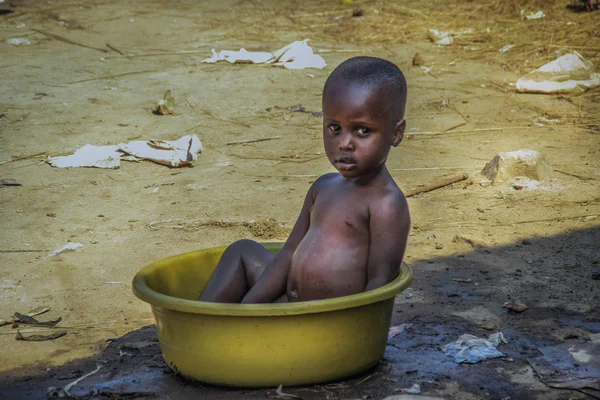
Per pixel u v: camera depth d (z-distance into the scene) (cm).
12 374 471
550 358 469
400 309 551
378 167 446
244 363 416
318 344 415
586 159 930
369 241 447
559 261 639
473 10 1900
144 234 725
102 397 433
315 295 452
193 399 420
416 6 1977
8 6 1906
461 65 1459
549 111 1158
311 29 1794
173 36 1720
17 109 1157
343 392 425
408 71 1427
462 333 509
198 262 518
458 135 1055
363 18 1877
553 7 1861
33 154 970
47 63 1452
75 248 691
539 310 544
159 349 498
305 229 480
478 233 709
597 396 423
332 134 431
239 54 1514
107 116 1137
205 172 912
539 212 760
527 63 1452
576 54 1303
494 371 454
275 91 1295
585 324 518
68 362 484
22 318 548
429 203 798
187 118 1144
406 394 425
